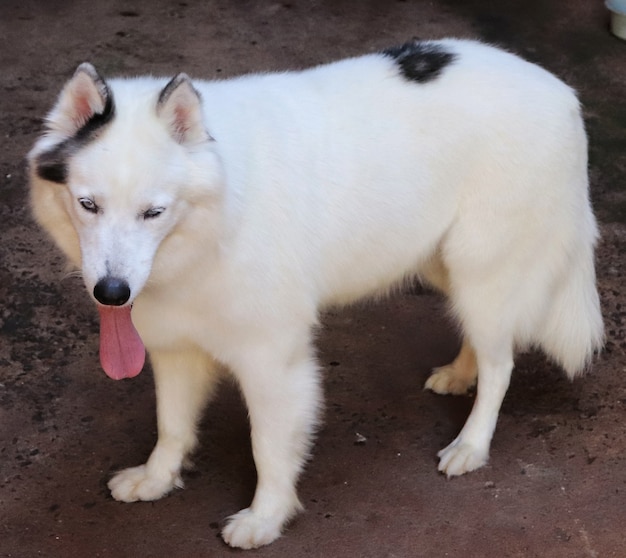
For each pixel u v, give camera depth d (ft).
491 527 7.75
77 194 6.87
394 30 12.01
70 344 8.84
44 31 11.84
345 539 7.70
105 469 8.08
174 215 6.95
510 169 7.72
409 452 8.17
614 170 10.28
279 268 7.38
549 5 12.51
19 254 9.45
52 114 7.02
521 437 8.25
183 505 7.88
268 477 7.69
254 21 12.16
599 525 7.75
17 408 8.40
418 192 7.66
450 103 7.65
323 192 7.52
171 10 12.37
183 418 7.90
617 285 9.30
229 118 7.30
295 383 7.59
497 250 7.82
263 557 7.61
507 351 8.07
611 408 8.43
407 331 8.97
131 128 6.88
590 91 11.16
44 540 7.69
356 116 7.58
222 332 7.43
